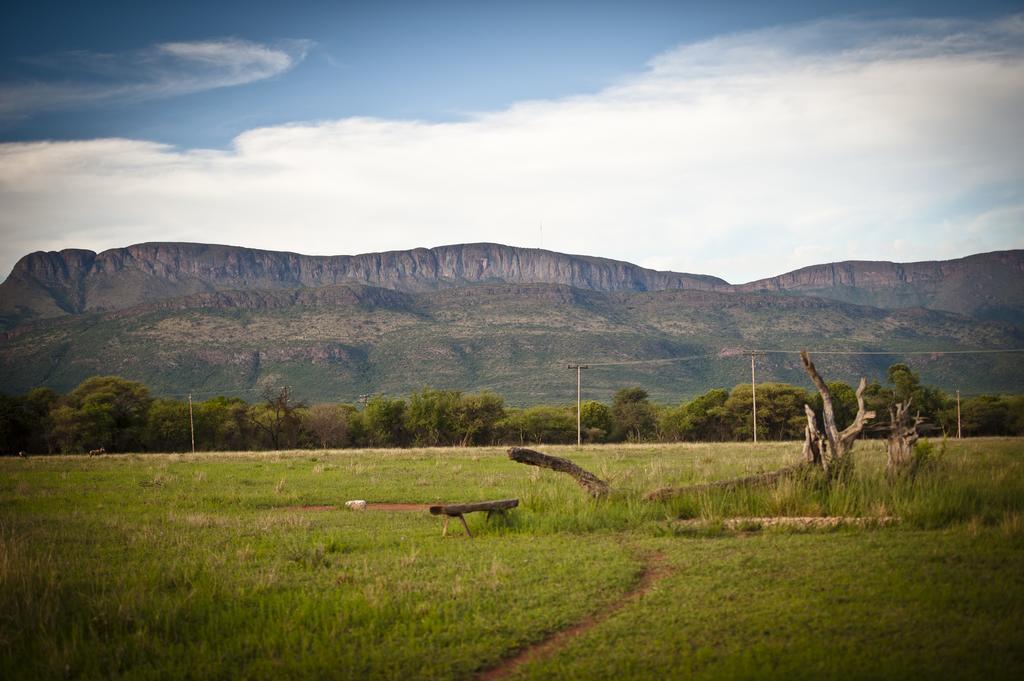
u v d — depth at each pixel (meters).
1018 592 8.48
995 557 10.01
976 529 11.77
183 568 10.91
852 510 13.72
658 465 23.86
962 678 6.49
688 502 15.15
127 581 10.36
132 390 87.12
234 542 13.42
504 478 24.75
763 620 8.01
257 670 7.31
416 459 39.38
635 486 17.69
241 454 48.28
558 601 9.09
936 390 85.12
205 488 23.72
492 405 88.44
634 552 11.71
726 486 15.55
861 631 7.59
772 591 8.98
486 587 9.67
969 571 9.36
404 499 20.33
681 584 9.48
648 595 9.09
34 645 8.02
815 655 7.04
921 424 16.20
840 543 11.38
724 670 6.82
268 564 11.52
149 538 13.70
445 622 8.45
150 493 22.23
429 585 9.84
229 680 7.20
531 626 8.25
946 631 7.48
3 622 8.62
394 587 9.83
